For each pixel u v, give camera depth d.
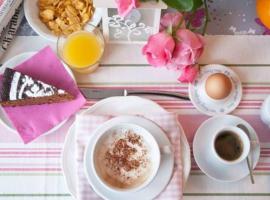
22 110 0.64
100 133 0.60
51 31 0.68
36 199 0.62
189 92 0.66
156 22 0.63
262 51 0.68
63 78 0.65
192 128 0.65
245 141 0.60
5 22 0.66
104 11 0.61
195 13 0.69
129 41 0.68
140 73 0.67
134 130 0.61
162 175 0.59
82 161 0.59
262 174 0.63
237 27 0.69
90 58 0.65
